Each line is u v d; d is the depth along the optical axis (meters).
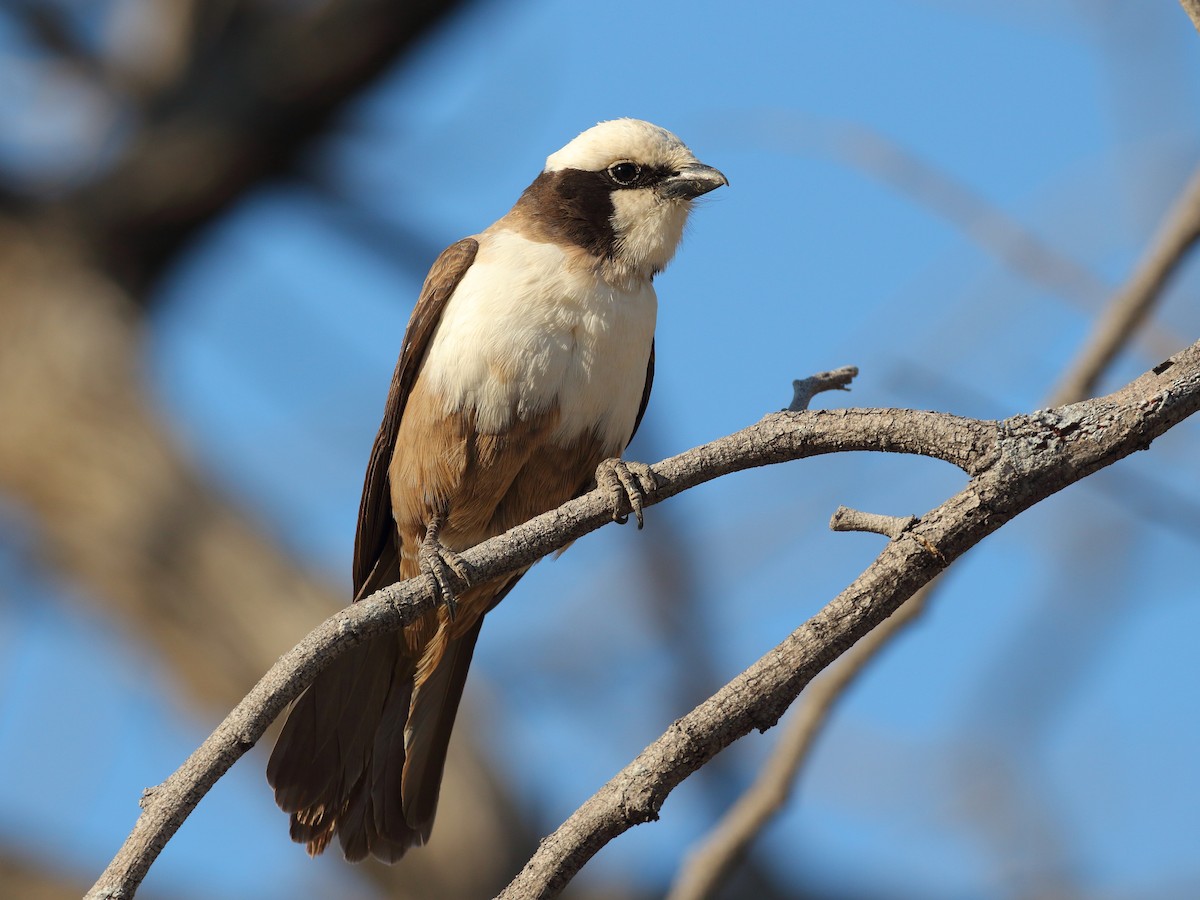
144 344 18.03
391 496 11.41
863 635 6.94
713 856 9.78
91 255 18.77
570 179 11.24
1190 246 8.63
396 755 10.74
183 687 15.52
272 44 18.52
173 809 6.91
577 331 10.70
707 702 6.97
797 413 7.62
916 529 6.95
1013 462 6.88
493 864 14.56
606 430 10.91
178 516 15.98
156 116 18.92
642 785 6.91
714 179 11.09
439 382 10.77
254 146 18.47
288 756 10.33
